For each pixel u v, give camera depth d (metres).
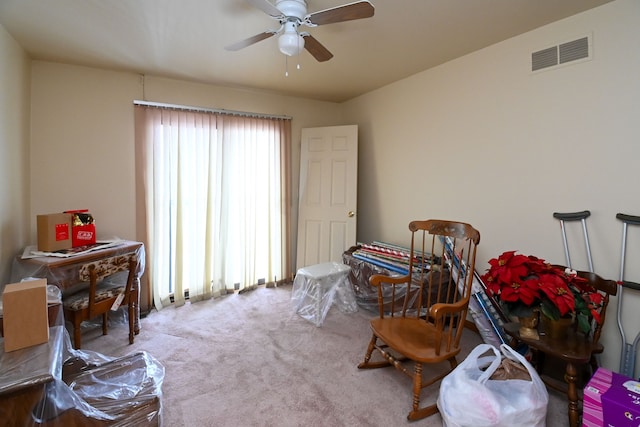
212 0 1.78
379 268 2.84
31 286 1.21
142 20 2.00
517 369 1.51
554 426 1.55
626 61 1.75
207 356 2.19
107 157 2.88
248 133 3.51
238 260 3.54
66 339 1.52
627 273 1.78
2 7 1.83
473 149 2.56
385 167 3.48
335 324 2.71
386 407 1.69
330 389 1.84
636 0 1.71
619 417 1.29
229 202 3.42
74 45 2.34
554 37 2.04
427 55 2.58
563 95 2.01
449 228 2.04
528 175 2.21
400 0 1.79
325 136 3.77
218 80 3.19
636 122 1.73
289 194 3.82
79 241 2.35
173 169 3.12
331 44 2.37
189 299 3.26
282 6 1.66
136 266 2.43
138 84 2.97
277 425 1.56
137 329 2.53
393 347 1.72
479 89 2.49
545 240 2.14
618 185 1.80
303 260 3.86
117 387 1.40
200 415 1.62
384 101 3.45
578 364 1.51
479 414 1.34
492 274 1.77
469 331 2.59
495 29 2.13
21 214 2.39
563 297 1.57
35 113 2.59
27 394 1.00
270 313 2.95
